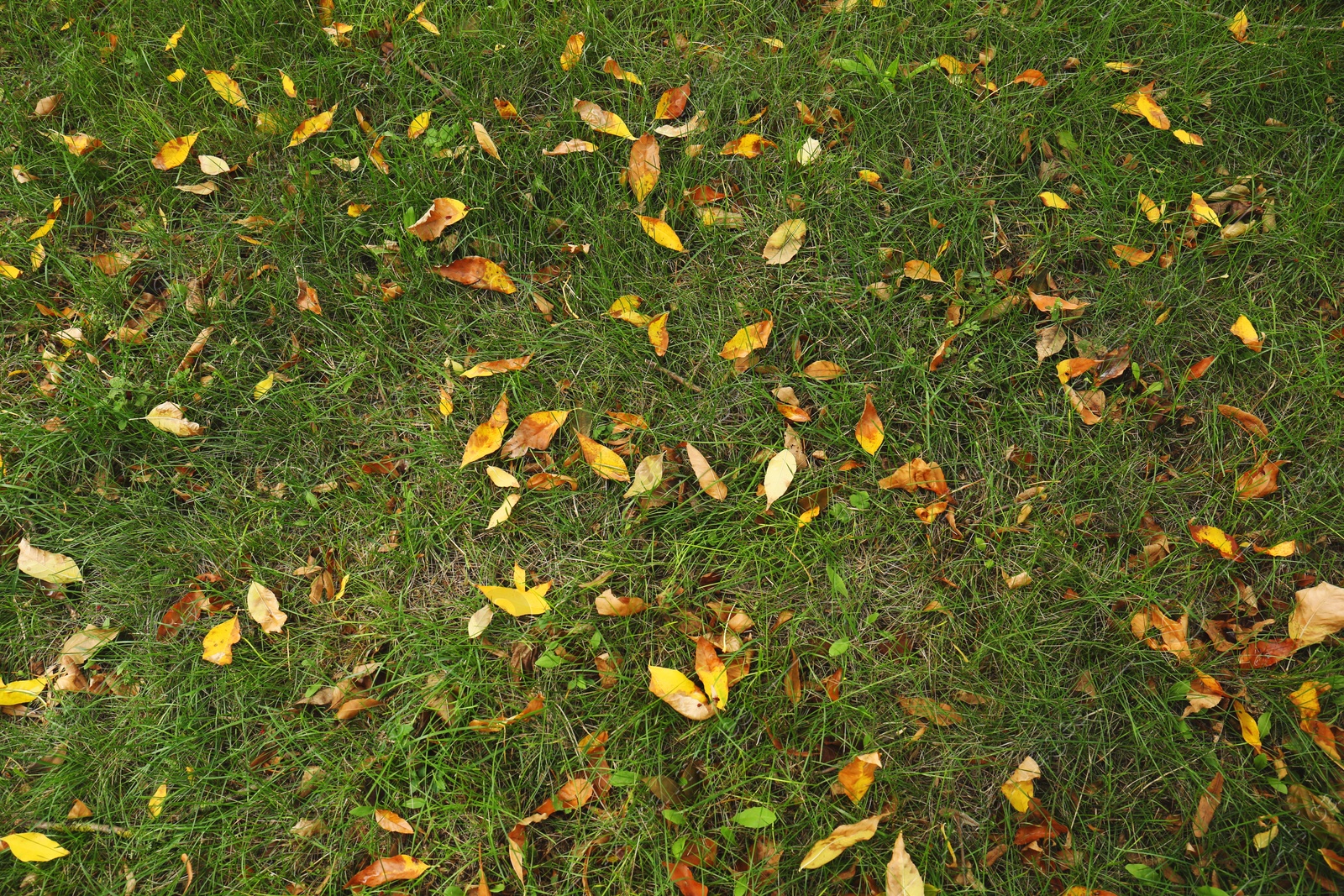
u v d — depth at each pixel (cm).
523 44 228
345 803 178
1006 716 179
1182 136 206
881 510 191
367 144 220
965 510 193
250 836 177
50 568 191
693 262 210
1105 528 192
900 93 218
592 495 196
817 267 208
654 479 189
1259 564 186
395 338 208
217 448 202
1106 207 207
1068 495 192
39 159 221
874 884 168
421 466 200
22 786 182
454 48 225
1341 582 185
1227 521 188
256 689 185
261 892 174
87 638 189
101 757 182
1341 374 194
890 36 224
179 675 188
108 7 234
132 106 224
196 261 215
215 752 183
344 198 216
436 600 192
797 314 204
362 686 185
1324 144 211
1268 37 218
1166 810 174
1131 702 180
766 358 203
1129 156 211
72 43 232
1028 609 185
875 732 179
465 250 214
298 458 201
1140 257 202
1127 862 171
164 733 183
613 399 202
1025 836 170
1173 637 177
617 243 211
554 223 212
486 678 183
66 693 187
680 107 219
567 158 215
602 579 187
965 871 169
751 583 189
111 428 200
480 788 178
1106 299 203
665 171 215
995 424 196
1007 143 214
